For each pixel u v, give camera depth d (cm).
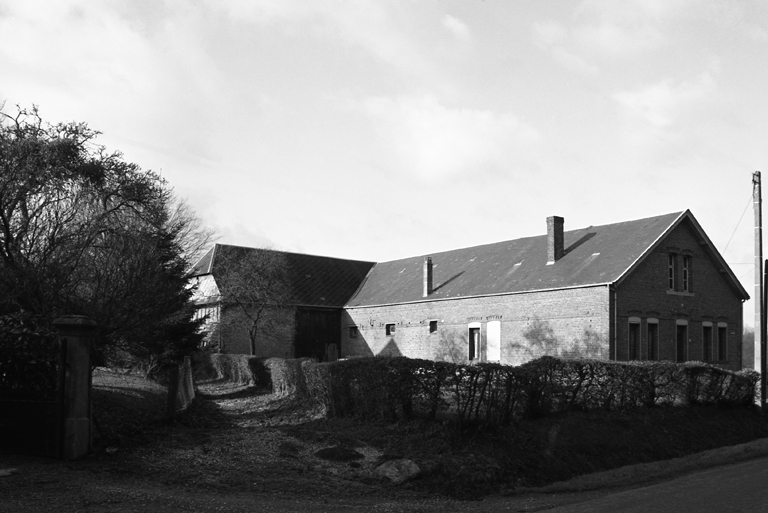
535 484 1245
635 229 3388
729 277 3559
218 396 2478
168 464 1137
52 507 841
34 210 1439
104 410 1475
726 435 1905
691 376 2028
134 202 1686
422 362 1394
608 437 1552
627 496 1134
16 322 1184
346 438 1352
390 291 4434
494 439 1348
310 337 4450
